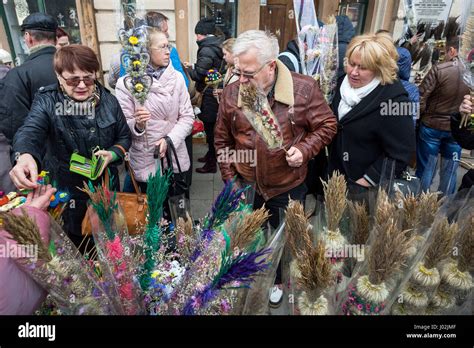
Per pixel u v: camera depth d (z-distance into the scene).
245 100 1.42
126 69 1.88
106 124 1.73
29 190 1.12
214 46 3.69
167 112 2.16
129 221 1.51
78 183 1.76
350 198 1.23
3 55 3.38
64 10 4.62
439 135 3.15
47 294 0.88
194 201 3.41
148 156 2.21
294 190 1.80
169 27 4.97
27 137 1.54
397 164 1.72
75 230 1.80
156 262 0.98
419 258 0.94
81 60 1.54
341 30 2.92
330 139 1.74
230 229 0.94
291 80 1.64
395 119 1.74
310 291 0.85
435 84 3.00
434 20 4.05
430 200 0.99
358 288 0.89
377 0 5.67
